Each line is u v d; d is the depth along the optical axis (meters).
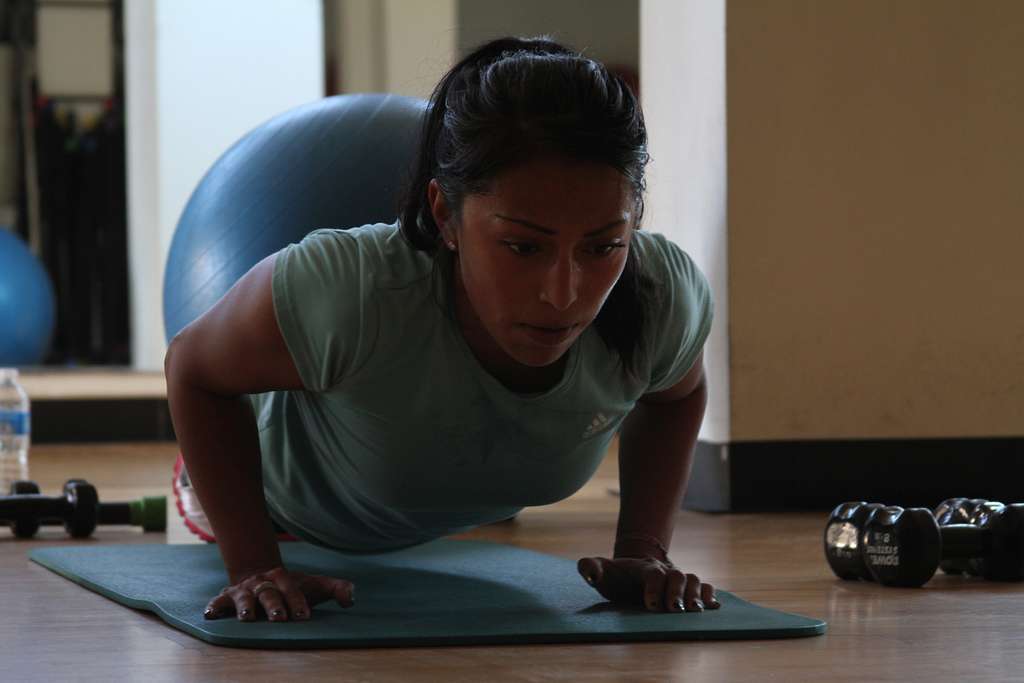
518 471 2.47
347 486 2.65
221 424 2.46
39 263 10.55
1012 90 4.82
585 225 1.95
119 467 6.64
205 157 9.30
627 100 2.00
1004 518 3.02
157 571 3.11
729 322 4.69
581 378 2.33
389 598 2.69
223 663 2.13
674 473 2.66
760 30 4.69
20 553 3.64
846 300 4.75
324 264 2.28
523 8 10.13
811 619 2.43
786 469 4.71
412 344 2.27
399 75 9.27
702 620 2.41
